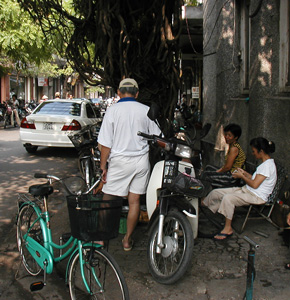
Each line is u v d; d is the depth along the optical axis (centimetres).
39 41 1247
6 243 461
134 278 357
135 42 542
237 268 375
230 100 768
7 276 381
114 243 434
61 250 366
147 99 550
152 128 401
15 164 925
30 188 349
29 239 364
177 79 545
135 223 405
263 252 411
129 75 535
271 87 555
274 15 540
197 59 1814
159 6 521
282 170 442
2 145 1250
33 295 345
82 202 274
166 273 357
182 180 349
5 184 730
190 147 364
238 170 445
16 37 1220
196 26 1193
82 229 276
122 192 388
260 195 430
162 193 358
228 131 501
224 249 420
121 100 397
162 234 351
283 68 530
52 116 1015
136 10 532
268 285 343
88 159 585
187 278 357
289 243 406
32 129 1020
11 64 2050
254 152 443
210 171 511
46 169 870
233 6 757
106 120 386
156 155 511
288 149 502
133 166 383
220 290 336
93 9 564
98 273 301
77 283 308
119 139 384
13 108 1933
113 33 536
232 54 764
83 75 607
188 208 356
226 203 437
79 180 385
